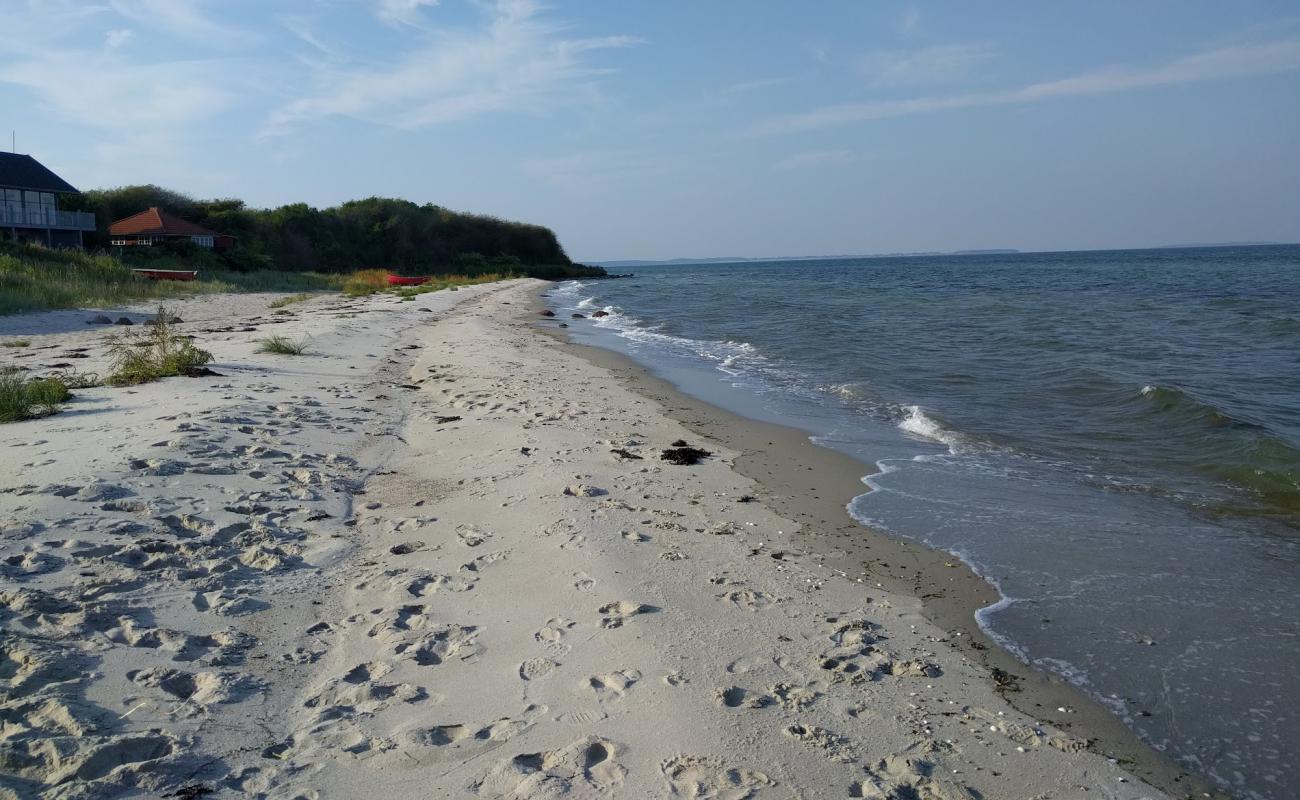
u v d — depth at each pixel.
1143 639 5.10
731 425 11.23
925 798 3.45
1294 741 4.06
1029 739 3.98
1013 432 10.71
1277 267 75.88
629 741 3.70
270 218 63.44
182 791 3.21
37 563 5.06
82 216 43.47
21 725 3.49
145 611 4.67
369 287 42.06
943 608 5.51
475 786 3.34
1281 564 6.27
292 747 3.58
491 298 40.75
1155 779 3.75
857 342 20.94
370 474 7.96
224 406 9.73
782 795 3.38
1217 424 10.38
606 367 16.84
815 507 7.62
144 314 23.80
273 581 5.30
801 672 4.46
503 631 4.75
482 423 10.30
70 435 8.04
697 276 91.94
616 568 5.70
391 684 4.14
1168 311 28.00
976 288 47.78
